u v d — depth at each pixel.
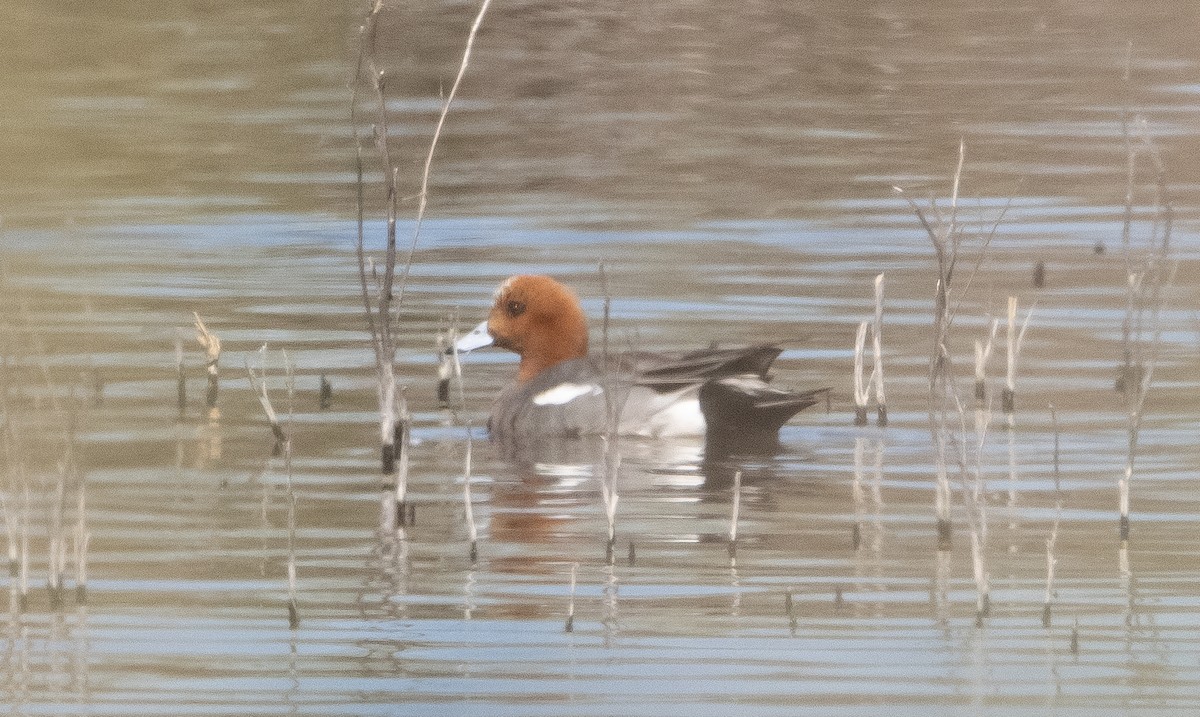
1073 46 34.31
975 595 10.91
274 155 25.86
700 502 12.73
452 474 13.55
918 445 14.07
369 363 16.44
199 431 14.33
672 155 25.80
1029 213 21.94
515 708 9.38
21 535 11.98
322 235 21.45
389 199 13.48
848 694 9.55
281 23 37.09
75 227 21.75
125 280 19.27
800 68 32.75
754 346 14.60
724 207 22.48
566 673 9.81
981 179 23.91
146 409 14.87
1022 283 18.84
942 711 9.35
